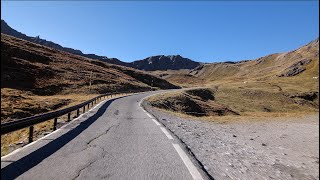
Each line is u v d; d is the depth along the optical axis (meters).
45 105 45.00
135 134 13.39
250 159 9.64
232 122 32.75
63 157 8.38
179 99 66.19
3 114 33.50
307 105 113.62
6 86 75.62
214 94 113.19
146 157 8.71
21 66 91.25
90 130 14.24
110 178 6.52
